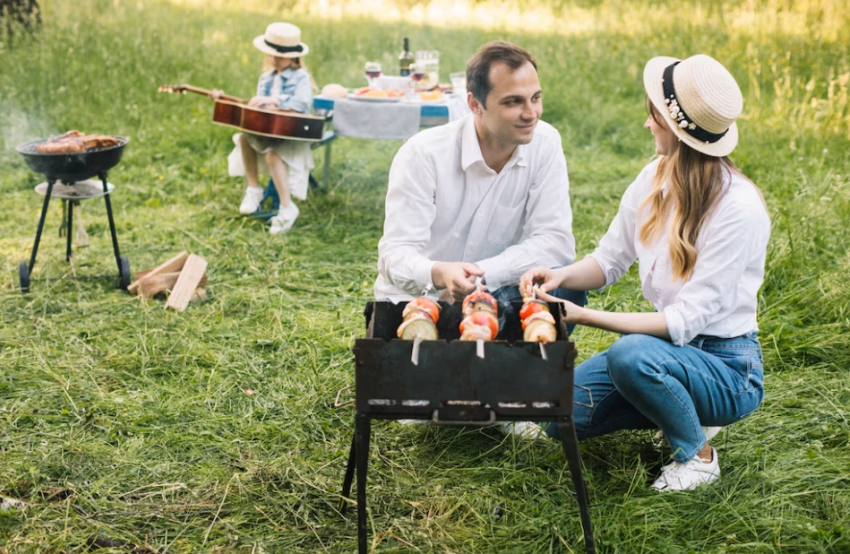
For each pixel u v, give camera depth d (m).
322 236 6.09
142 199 6.86
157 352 4.19
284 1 14.70
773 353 3.98
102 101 8.92
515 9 14.28
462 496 2.99
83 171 4.75
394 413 2.43
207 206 6.64
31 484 3.09
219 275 5.29
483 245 3.41
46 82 9.25
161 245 5.80
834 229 5.13
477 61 2.94
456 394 2.39
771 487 2.99
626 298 4.68
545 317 2.50
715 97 2.70
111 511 2.94
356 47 11.30
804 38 11.03
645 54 10.77
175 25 11.90
